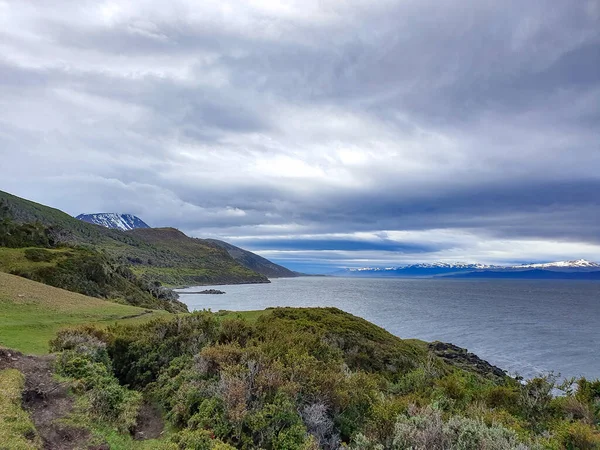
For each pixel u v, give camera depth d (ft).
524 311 359.46
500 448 28.58
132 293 235.40
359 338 102.37
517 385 67.62
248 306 364.17
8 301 108.47
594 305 437.99
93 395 40.75
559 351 178.60
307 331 88.58
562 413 53.16
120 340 60.23
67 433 32.60
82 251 243.60
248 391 37.58
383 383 67.05
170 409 42.83
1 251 206.80
